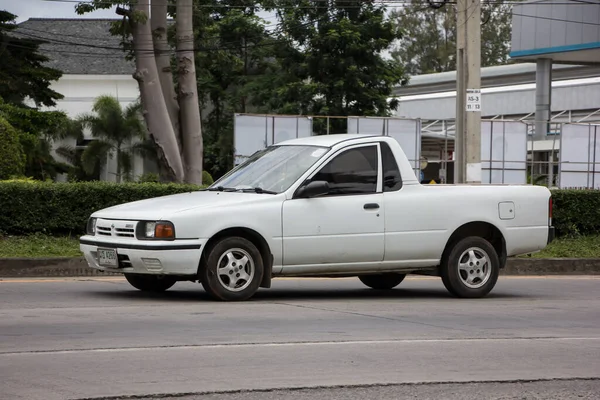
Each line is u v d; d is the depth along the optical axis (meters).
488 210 13.45
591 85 54.09
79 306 11.48
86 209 19.36
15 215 19.00
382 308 11.98
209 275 11.80
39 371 7.44
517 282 16.59
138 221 11.66
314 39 48.75
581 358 8.65
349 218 12.47
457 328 10.35
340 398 6.70
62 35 55.59
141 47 25.53
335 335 9.52
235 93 53.84
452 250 13.18
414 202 12.92
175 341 8.91
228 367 7.72
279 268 12.20
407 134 32.22
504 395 6.98
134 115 50.53
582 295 14.45
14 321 10.12
